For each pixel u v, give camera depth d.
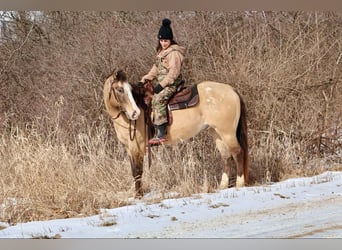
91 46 11.79
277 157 10.66
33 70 12.73
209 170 10.27
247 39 12.13
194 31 12.06
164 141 8.66
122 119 8.66
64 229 6.83
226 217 7.21
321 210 7.42
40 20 13.41
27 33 13.48
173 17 12.25
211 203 7.98
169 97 8.64
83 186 8.66
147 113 8.71
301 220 6.95
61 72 11.98
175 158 10.11
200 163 10.45
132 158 8.77
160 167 9.77
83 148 10.71
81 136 10.40
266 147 10.71
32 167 9.05
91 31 12.11
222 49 11.66
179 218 7.22
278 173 10.32
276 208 7.61
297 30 12.45
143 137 8.72
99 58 11.75
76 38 12.36
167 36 8.67
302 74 11.62
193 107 8.77
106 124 11.43
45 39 13.23
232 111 8.88
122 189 9.24
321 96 11.91
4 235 6.62
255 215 7.27
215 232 6.53
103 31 11.82
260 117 11.44
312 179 9.63
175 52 8.61
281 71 11.55
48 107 11.81
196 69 11.87
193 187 9.00
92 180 9.11
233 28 12.38
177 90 8.75
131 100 8.26
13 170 9.34
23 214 7.63
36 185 8.54
